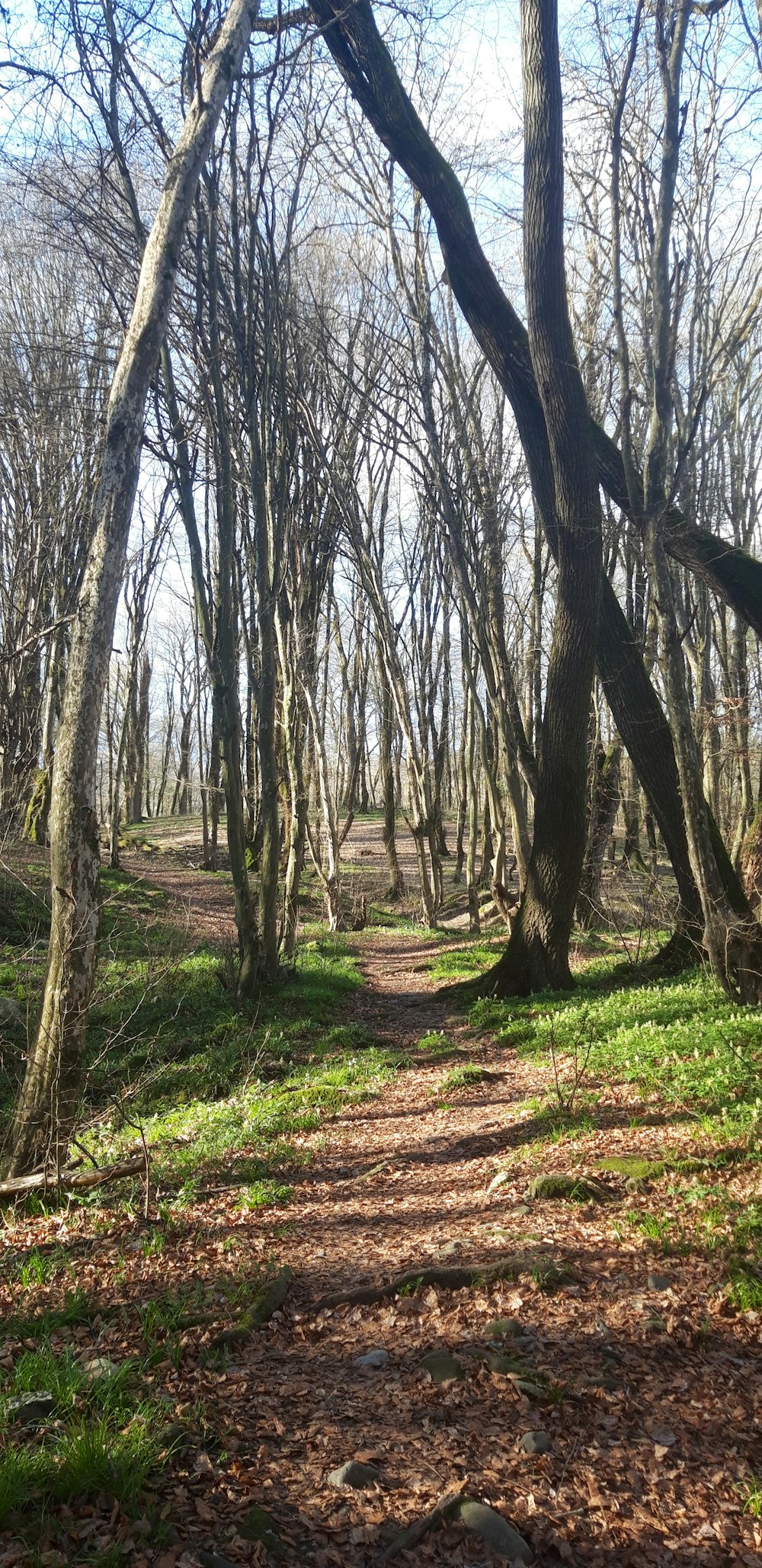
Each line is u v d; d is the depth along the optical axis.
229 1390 4.30
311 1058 12.94
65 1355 4.50
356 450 26.53
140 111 14.08
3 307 21.14
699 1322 4.77
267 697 17.17
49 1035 7.74
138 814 49.41
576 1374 4.31
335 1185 7.68
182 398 16.30
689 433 10.70
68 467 23.33
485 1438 3.91
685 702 10.45
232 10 8.98
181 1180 7.79
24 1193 7.32
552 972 16.08
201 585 16.28
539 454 16.03
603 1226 6.00
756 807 14.44
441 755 36.22
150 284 8.26
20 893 18.73
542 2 13.16
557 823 16.02
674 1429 3.99
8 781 19.38
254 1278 5.60
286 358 18.69
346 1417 4.08
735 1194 6.15
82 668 7.83
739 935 10.78
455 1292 5.25
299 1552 3.27
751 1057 8.87
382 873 38.16
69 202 16.72
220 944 19.72
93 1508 3.38
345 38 14.76
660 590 10.42
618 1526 3.46
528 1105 9.09
